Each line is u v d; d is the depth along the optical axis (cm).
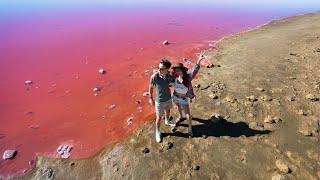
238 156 560
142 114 725
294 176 510
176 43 1323
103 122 706
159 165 554
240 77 873
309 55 1048
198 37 1438
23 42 1294
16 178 554
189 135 616
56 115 741
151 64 1058
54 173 564
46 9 2273
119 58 1117
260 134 614
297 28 1580
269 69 929
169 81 550
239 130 628
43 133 671
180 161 558
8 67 1018
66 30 1520
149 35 1449
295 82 828
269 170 527
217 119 653
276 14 2141
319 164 535
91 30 1527
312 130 618
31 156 603
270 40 1320
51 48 1219
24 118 729
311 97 730
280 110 691
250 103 720
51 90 864
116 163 571
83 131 675
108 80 928
